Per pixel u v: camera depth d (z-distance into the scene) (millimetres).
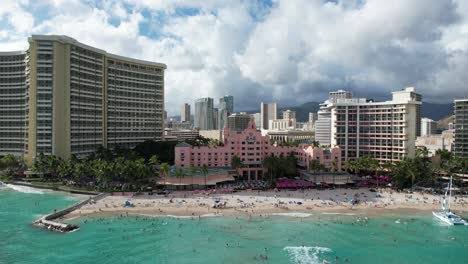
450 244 119812
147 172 188250
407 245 118688
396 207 164000
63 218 142000
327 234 128000
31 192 191375
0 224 135250
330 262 104312
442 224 140625
